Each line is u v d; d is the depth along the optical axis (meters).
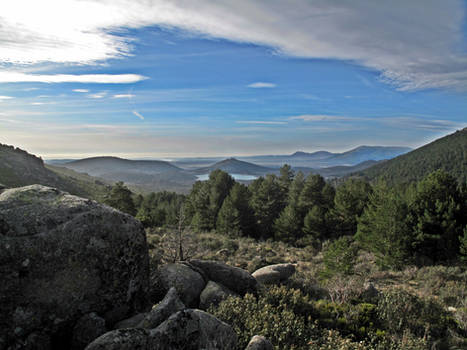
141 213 42.28
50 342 4.18
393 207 20.39
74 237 4.54
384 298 8.94
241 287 8.74
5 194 4.81
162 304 4.86
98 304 4.73
